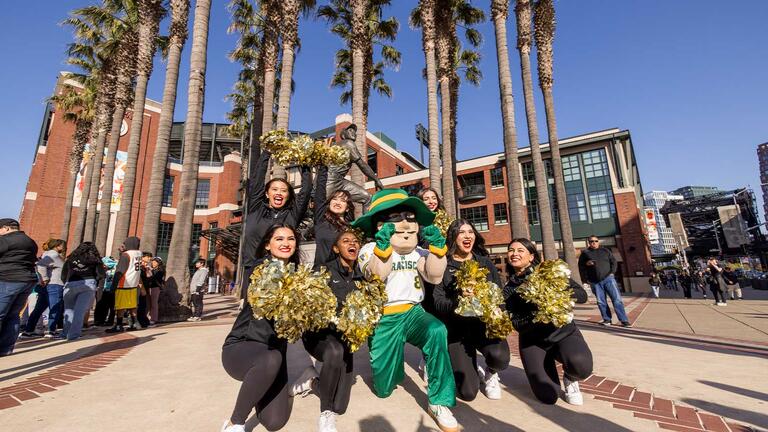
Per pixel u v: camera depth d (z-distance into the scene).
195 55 10.62
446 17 15.99
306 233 5.89
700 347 5.12
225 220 36.91
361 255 2.78
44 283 6.98
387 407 2.80
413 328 2.70
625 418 2.53
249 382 1.99
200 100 10.55
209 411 2.68
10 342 5.00
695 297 18.30
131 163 12.70
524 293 2.94
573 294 3.08
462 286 2.73
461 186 31.98
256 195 3.12
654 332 6.66
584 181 27.16
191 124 10.32
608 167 26.44
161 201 10.06
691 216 53.16
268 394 2.20
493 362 2.91
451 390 2.43
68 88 21.03
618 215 25.41
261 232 2.91
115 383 3.46
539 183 12.63
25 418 2.54
